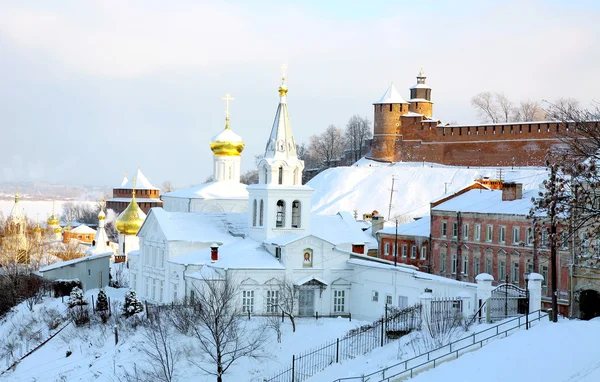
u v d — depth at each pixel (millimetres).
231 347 71812
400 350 61312
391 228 117562
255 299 84438
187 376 70250
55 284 106875
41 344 86875
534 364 49562
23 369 82375
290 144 91562
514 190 95062
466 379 49781
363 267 85812
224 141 110500
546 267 83312
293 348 72375
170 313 78688
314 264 86562
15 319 99438
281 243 85875
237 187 110312
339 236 95188
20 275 113188
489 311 63406
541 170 183500
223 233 95312
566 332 54875
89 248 168000
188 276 86875
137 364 73000
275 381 67000
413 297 78312
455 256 100562
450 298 66312
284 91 91938
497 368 50375
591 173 61781
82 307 92812
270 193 89750
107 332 83562
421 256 108562
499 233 92250
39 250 143250
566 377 46688
